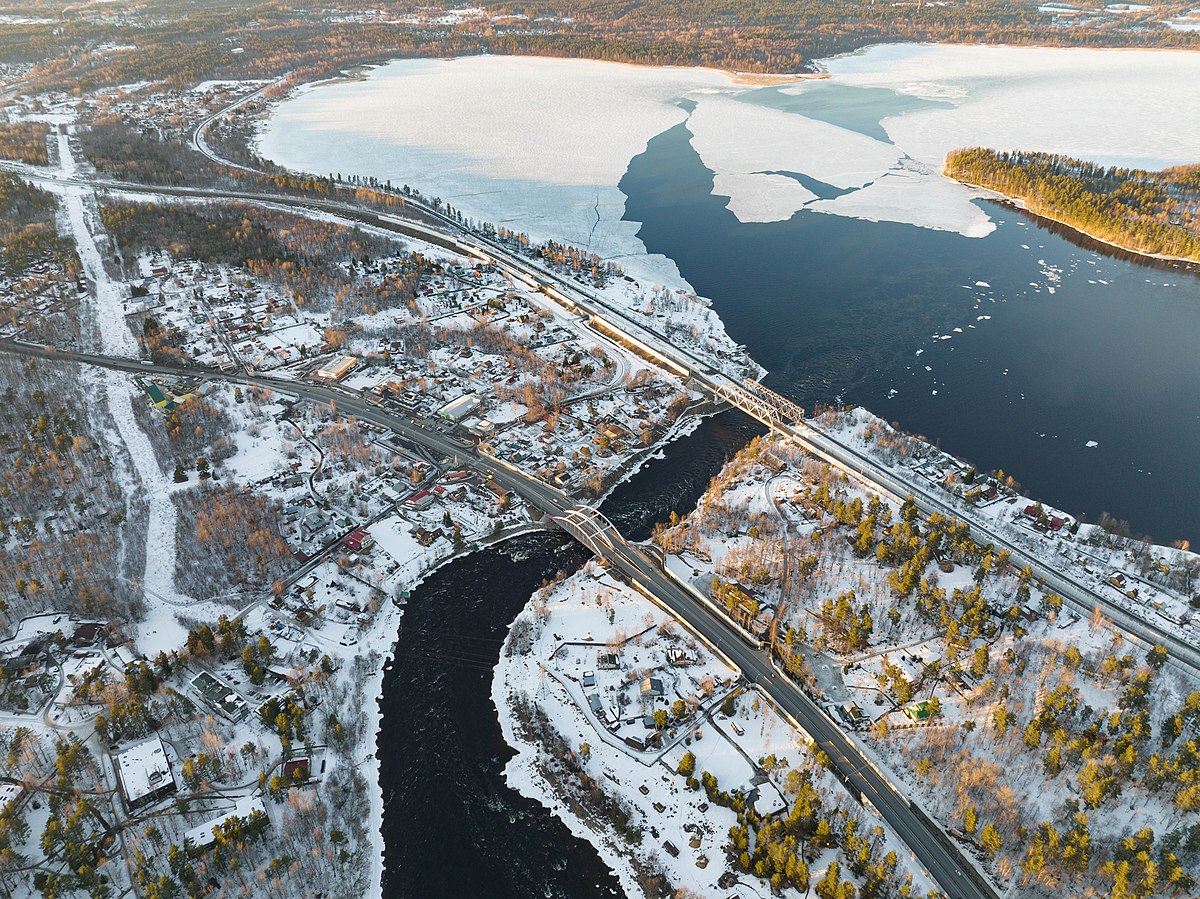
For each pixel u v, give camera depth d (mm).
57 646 140750
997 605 148875
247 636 144375
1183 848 106875
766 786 120000
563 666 140500
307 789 119312
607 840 114938
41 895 105000
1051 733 122312
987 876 106625
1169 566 157125
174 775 119375
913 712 128250
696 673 138750
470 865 112812
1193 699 122875
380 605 153500
